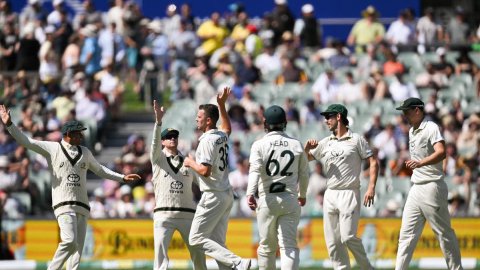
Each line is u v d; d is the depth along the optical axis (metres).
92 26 96.94
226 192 49.22
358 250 50.00
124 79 99.06
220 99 50.75
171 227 50.53
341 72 94.12
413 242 50.41
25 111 85.62
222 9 104.62
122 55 98.25
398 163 77.38
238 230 70.12
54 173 50.91
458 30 101.94
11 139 82.12
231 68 92.88
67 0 108.25
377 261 69.44
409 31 99.75
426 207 49.97
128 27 99.81
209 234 49.28
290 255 47.94
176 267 68.75
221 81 92.38
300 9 105.06
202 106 49.16
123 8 101.31
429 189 49.84
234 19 101.38
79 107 88.62
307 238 69.94
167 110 90.06
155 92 95.62
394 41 99.69
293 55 93.75
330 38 97.81
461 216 69.69
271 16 98.38
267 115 48.66
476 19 107.69
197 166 48.22
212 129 49.09
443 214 50.09
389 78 91.56
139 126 91.88
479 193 76.00
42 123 83.81
